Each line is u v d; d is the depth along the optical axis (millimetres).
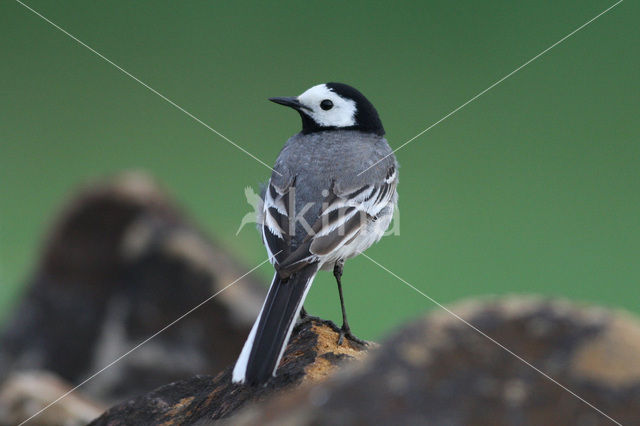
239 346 10938
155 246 11336
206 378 6312
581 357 3875
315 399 3936
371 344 6645
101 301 11352
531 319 3996
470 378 3865
